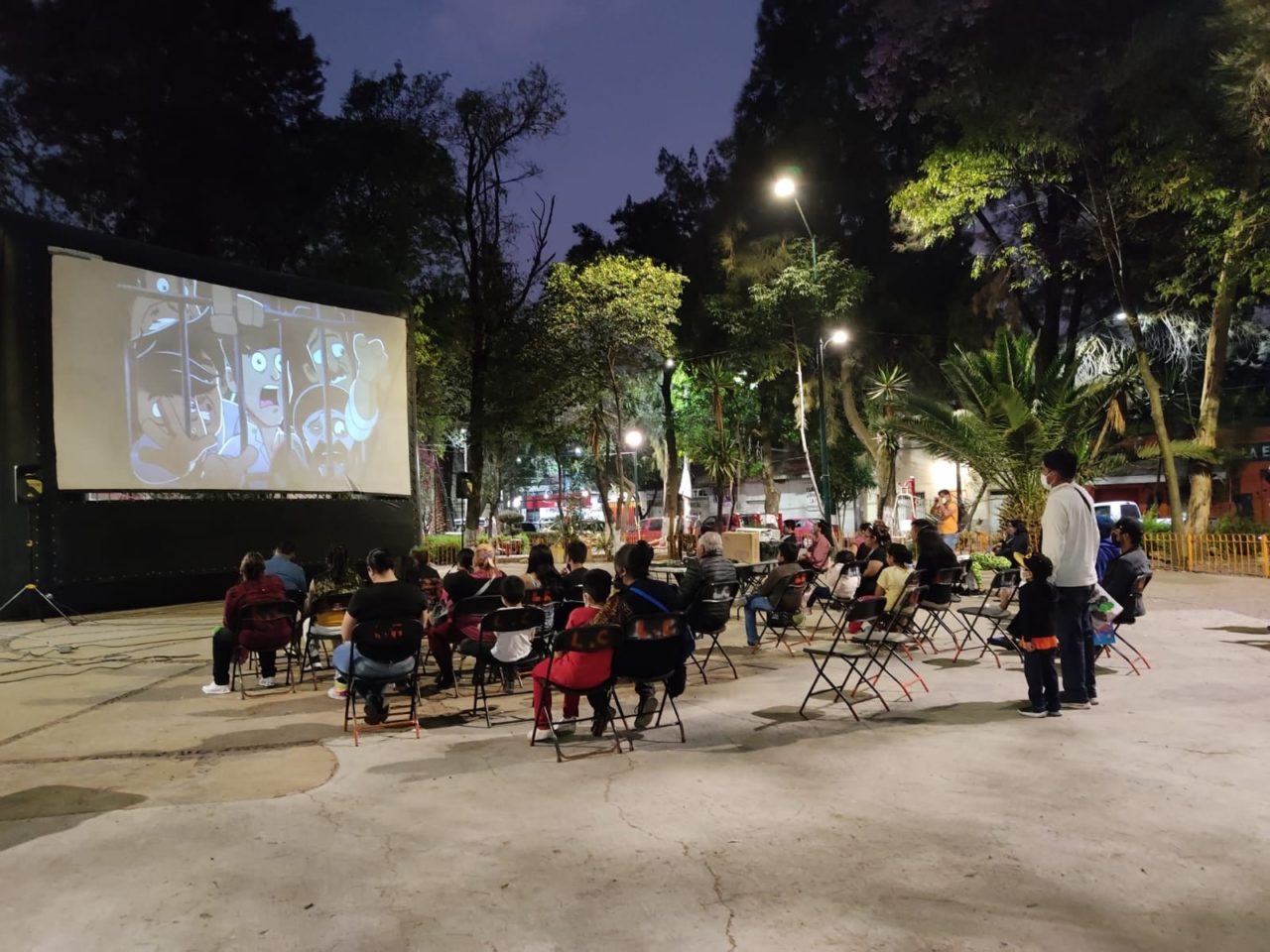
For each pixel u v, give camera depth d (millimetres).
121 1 19469
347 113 24672
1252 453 26375
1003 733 5535
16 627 11383
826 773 4809
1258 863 3549
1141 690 6656
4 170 19688
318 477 14852
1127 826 3943
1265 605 11688
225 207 20578
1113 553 7566
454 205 25531
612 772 4906
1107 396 18406
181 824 4137
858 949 2920
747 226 30641
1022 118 15992
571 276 24188
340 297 15414
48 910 3256
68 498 12016
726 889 3381
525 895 3342
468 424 28125
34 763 5242
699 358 31672
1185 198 15859
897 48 16859
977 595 12586
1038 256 23594
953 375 17938
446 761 5191
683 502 36438
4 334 11719
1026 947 2926
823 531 12539
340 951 2945
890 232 29391
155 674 8188
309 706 6770
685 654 5730
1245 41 12078
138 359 12758
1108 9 14156
